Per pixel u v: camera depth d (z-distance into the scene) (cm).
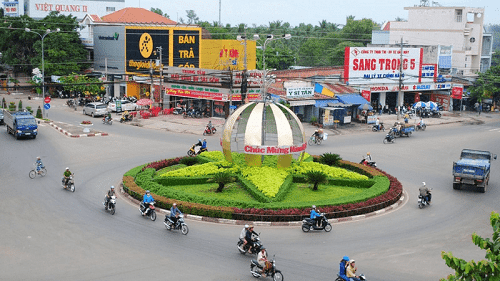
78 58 8519
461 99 7462
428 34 9444
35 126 4831
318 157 4050
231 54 7969
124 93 7975
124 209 2892
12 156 4147
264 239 2458
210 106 6400
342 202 2888
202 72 6303
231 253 2275
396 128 5406
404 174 3900
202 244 2375
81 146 4591
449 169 4094
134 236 2459
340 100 6191
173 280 1983
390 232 2597
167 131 5459
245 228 2242
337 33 12912
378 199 2980
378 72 6881
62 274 2020
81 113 6644
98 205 2948
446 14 9138
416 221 2794
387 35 10119
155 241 2398
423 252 2319
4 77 9119
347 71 6625
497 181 3797
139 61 7612
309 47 12006
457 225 2734
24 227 2544
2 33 8831
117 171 3747
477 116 7169
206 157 3916
